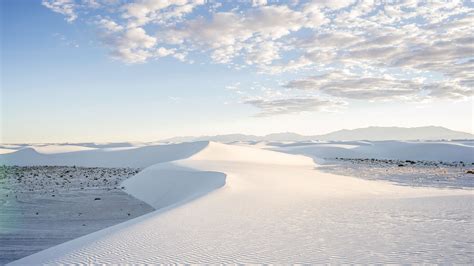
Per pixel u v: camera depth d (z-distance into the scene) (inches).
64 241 639.8
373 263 329.1
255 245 398.6
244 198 810.8
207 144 3179.1
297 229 483.8
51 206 1023.6
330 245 394.6
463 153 3580.2
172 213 623.2
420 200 783.1
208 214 609.3
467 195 877.8
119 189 1405.0
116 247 402.6
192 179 1301.7
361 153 4271.7
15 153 3976.4
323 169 2167.8
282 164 2559.1
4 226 762.8
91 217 893.2
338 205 710.5
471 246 379.2
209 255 361.7
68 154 3892.7
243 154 2834.6
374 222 527.5
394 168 2208.4
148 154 3622.0
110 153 3796.8
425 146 4042.8
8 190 1334.9
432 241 403.9
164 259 351.9
